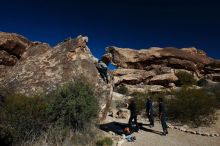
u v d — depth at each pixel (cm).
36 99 905
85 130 973
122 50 4816
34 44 1509
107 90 1295
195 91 1795
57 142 793
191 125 1413
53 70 1209
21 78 1169
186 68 4312
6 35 1344
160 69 4153
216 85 3125
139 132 1214
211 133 1236
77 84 1081
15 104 825
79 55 1321
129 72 4350
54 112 926
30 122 820
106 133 1102
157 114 1684
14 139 785
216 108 1800
